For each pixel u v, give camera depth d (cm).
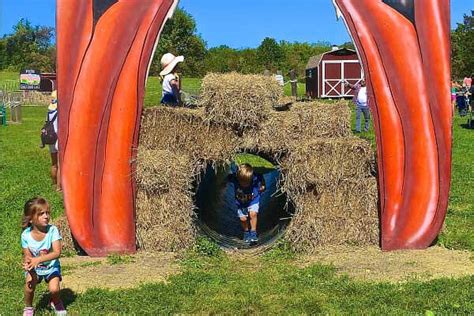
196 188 795
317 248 732
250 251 761
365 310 528
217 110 745
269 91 764
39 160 1520
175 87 985
